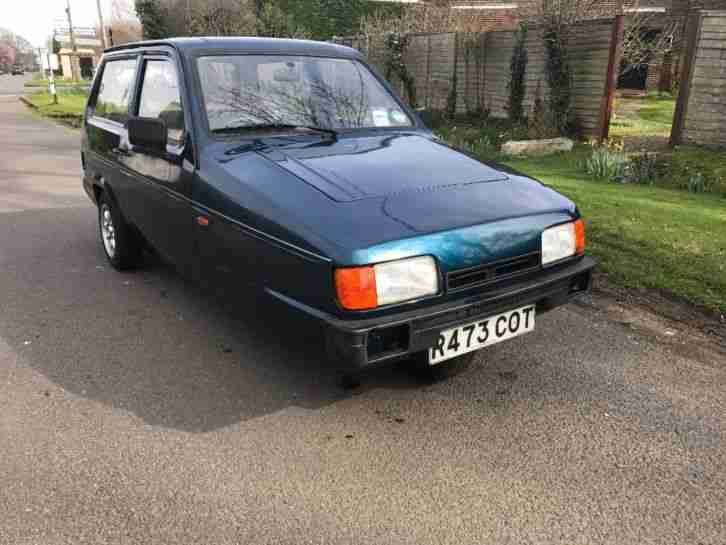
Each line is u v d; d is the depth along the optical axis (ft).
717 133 29.96
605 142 34.22
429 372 11.40
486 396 10.96
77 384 11.39
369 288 8.56
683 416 10.34
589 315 14.29
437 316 9.01
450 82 51.16
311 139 12.07
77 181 31.50
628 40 53.52
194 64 12.58
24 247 19.84
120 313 14.56
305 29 100.53
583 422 10.16
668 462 9.14
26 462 9.15
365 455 9.32
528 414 10.40
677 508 8.20
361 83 14.21
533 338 13.20
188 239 12.18
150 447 9.53
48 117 70.79
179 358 12.37
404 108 14.34
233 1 94.58
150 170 13.43
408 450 9.44
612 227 18.63
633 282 15.62
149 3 100.01
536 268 10.24
